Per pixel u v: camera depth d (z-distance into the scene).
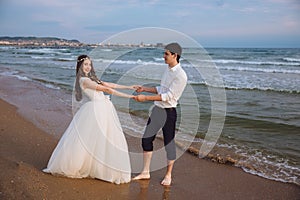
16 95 9.48
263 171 4.17
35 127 5.77
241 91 10.87
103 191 3.33
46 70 17.80
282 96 9.93
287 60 28.58
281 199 3.40
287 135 5.78
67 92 10.16
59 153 3.51
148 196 3.33
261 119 6.86
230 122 6.59
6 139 4.87
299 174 4.08
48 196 3.03
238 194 3.50
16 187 3.10
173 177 3.90
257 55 37.75
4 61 25.92
